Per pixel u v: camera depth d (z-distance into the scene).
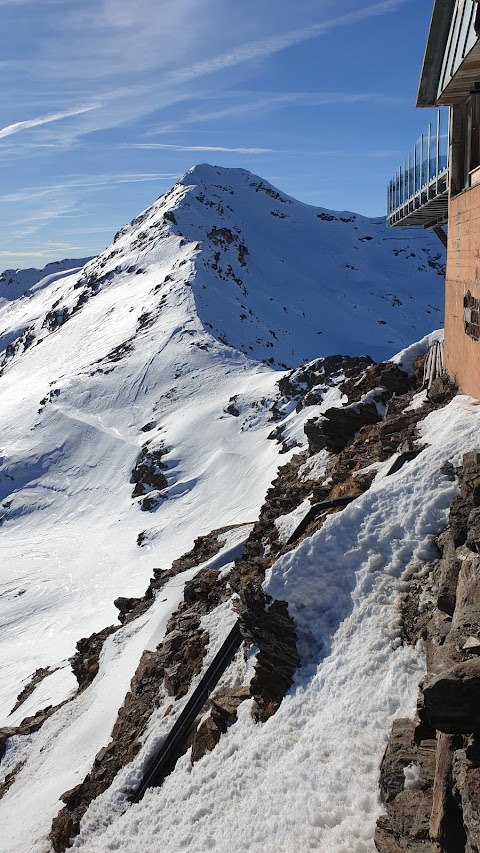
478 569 8.05
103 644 26.08
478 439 11.98
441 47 14.18
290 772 8.98
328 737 8.96
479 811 5.19
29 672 44.94
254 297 181.00
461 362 15.38
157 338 134.12
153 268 189.75
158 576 30.30
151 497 82.62
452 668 5.84
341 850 7.26
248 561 14.80
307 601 11.16
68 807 15.05
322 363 90.75
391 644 9.56
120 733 16.52
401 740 7.61
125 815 12.67
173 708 14.71
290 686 10.69
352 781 8.02
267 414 90.00
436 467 11.81
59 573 71.31
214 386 109.75
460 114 15.34
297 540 13.76
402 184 20.69
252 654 13.69
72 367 140.88
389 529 11.30
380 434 16.14
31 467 104.81
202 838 9.48
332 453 22.48
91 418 112.94
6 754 23.38
